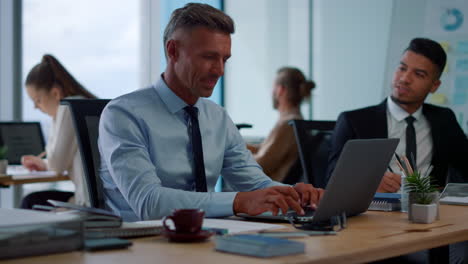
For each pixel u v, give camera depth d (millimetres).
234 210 1515
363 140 1449
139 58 5133
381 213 1687
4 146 3820
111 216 1195
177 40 1871
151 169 1726
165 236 1169
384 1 4770
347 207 1530
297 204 1473
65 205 1273
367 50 4875
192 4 1870
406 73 2709
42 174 3344
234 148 2111
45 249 1013
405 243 1199
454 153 2734
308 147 2645
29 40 4781
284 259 990
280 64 5375
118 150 1750
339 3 5016
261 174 2080
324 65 5113
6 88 4691
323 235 1267
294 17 5277
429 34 4555
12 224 1049
